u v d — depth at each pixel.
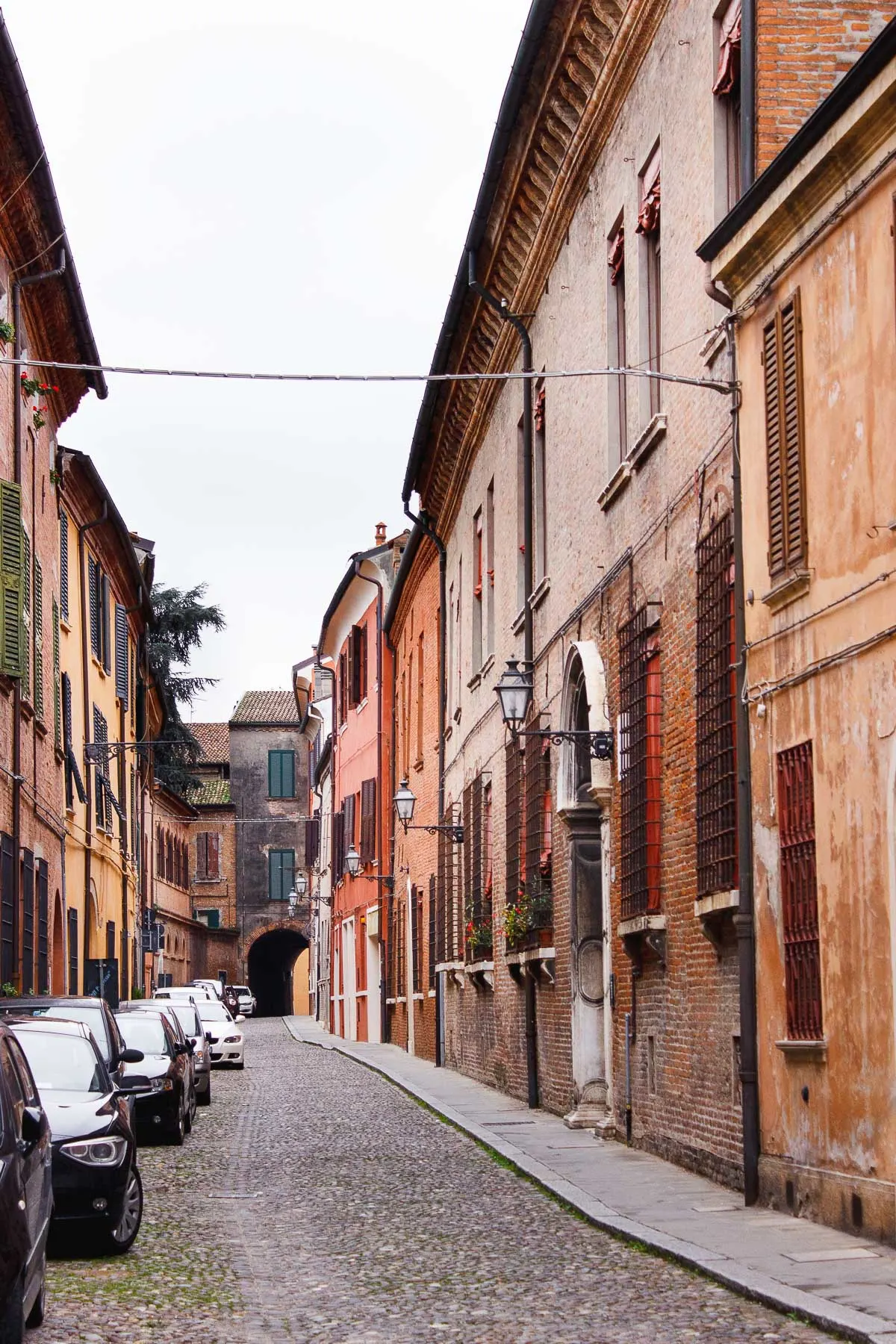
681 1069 15.34
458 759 32.22
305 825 82.81
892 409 10.52
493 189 22.17
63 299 25.77
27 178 21.66
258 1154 18.78
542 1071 22.62
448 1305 9.57
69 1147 11.21
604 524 18.62
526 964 22.70
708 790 14.12
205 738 90.69
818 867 11.64
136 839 45.47
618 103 17.84
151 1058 20.48
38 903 26.09
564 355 21.08
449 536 34.19
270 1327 9.05
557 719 21.33
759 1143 12.89
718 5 14.16
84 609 32.81
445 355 27.95
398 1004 43.12
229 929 81.75
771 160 12.78
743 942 13.03
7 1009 15.65
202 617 67.00
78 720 32.16
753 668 12.99
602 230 18.75
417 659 39.41
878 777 10.65
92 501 33.03
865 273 10.95
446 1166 16.92
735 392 13.35
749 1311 9.01
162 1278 10.62
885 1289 9.14
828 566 11.55
